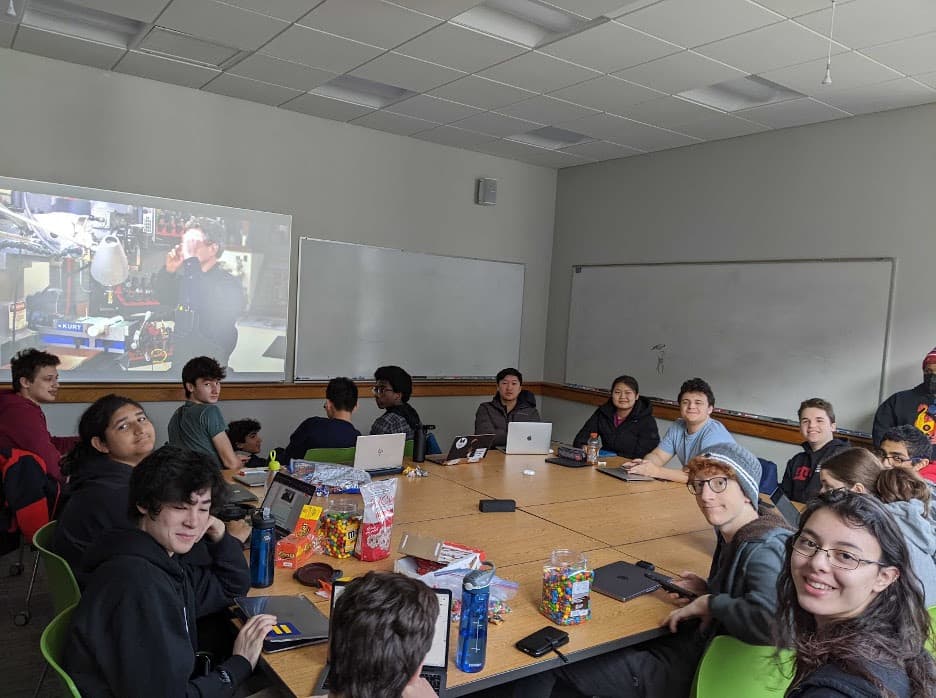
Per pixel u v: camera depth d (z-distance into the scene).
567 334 6.56
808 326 4.73
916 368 4.20
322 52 4.02
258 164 5.12
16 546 2.89
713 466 1.96
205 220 4.94
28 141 4.30
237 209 5.05
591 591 2.04
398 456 3.43
